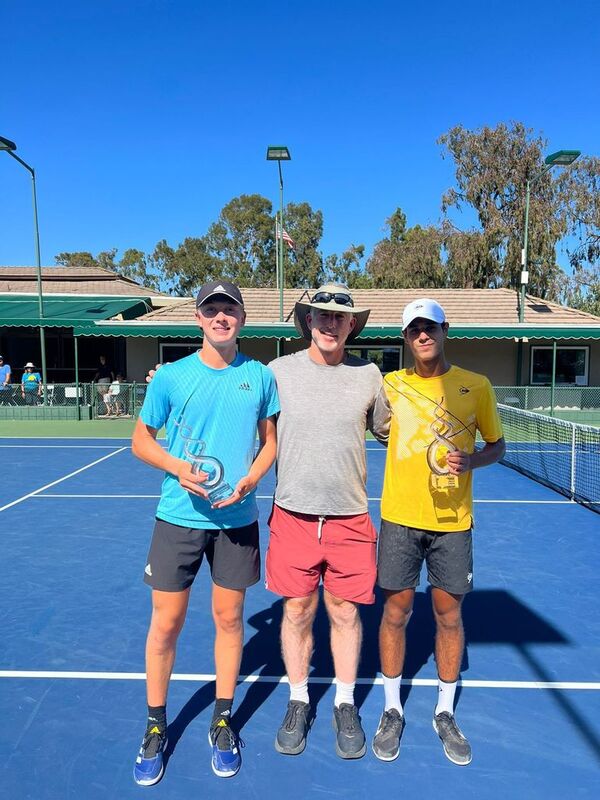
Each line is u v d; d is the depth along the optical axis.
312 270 55.28
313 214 56.12
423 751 2.92
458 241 30.58
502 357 20.52
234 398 2.68
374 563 2.96
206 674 3.60
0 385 18.34
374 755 2.89
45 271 28.05
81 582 5.07
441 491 2.81
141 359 20.61
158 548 2.74
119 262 61.41
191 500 2.70
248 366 2.79
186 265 55.50
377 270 43.38
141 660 3.76
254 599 4.72
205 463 2.65
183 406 2.68
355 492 2.89
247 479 2.69
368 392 2.88
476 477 10.25
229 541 2.76
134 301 23.95
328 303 2.78
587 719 3.18
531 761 2.85
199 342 20.56
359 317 3.05
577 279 36.28
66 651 3.87
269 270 55.34
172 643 2.80
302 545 2.91
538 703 3.32
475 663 3.74
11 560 5.62
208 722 3.13
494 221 29.14
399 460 2.88
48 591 4.87
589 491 8.79
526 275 20.12
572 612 4.50
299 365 2.95
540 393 17.59
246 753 2.90
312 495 2.87
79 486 9.09
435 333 2.81
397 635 2.96
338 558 2.91
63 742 2.96
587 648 3.94
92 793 2.62
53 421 17.92
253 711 3.24
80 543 6.16
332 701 3.35
